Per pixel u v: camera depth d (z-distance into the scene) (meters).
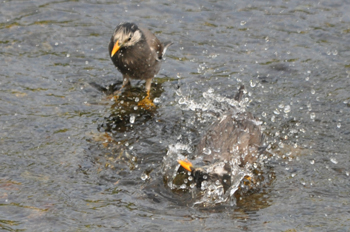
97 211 8.60
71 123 11.77
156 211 8.70
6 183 9.30
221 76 14.37
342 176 9.80
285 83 13.91
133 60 13.43
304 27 16.88
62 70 14.34
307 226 8.24
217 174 9.70
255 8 18.05
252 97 13.21
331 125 11.80
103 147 10.84
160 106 12.94
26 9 17.48
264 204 8.99
